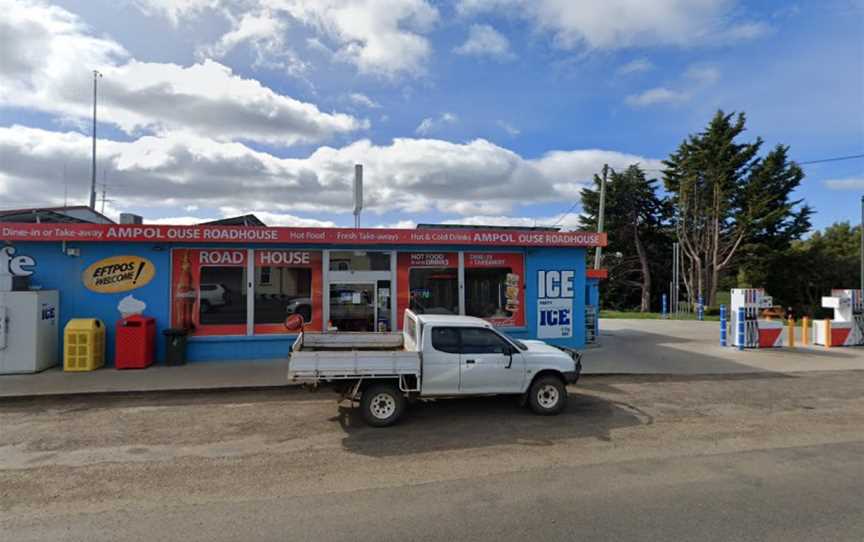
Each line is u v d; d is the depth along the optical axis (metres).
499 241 13.45
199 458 5.90
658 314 34.03
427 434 6.85
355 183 16.02
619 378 10.92
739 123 36.50
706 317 30.75
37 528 4.10
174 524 4.18
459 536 3.93
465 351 7.72
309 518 4.29
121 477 5.29
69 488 4.99
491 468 5.55
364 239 12.71
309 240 12.45
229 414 7.89
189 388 9.38
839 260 35.34
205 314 12.27
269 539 3.90
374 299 13.19
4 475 5.34
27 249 11.50
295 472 5.43
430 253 13.52
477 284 13.80
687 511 4.37
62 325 11.62
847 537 3.88
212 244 12.32
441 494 4.80
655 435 6.79
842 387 10.05
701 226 38.09
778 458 5.83
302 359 7.06
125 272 11.92
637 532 3.98
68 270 11.66
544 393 7.86
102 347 11.43
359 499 4.70
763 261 36.12
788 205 35.03
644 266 42.72
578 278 14.40
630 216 43.06
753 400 8.88
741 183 36.78
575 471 5.43
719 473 5.33
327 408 8.27
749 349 15.05
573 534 3.96
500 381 7.77
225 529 4.08
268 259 12.62
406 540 3.88
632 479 5.17
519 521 4.20
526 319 14.03
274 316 12.61
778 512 4.34
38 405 8.46
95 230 11.45
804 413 8.00
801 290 36.38
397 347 9.18
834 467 5.51
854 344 15.88
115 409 8.20
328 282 12.93
